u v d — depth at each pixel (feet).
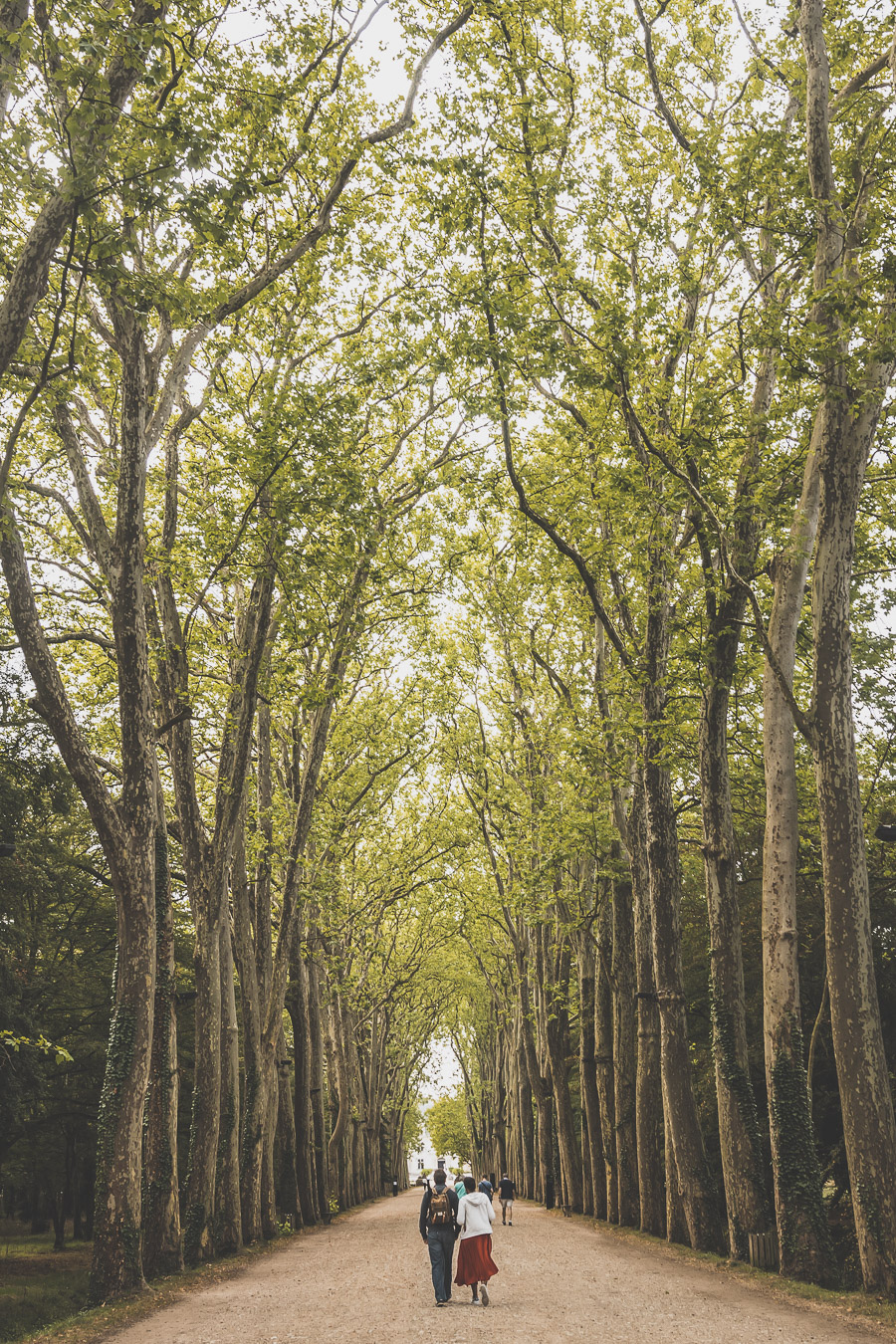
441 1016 229.25
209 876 62.75
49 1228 160.66
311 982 108.47
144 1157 55.98
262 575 59.82
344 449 61.87
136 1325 37.86
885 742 72.13
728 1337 31.48
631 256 54.95
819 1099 77.30
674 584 64.95
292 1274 54.19
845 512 43.68
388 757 103.55
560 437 67.05
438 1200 41.70
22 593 45.03
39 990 78.79
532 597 89.51
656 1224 67.00
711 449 49.34
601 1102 84.74
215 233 34.58
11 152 32.48
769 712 49.32
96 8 31.22
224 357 62.59
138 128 34.42
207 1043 61.93
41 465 61.77
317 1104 106.93
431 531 80.43
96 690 75.15
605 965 85.81
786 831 47.83
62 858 80.18
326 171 54.39
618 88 59.36
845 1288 42.78
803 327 42.27
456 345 51.80
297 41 45.55
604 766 70.13
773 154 44.96
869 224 42.29
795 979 46.70
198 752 84.28
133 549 49.06
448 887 123.44
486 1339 31.94
